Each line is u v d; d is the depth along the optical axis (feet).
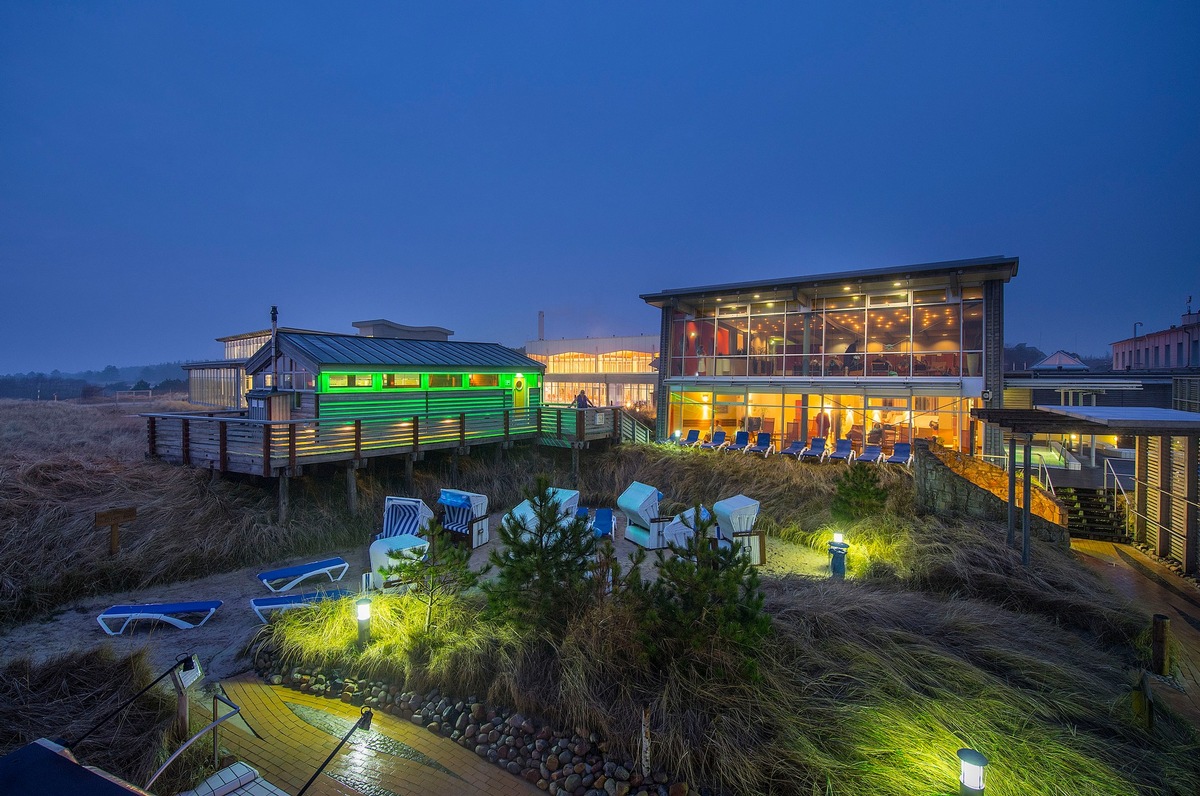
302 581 31.96
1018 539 35.47
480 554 37.52
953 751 16.44
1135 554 38.04
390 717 19.92
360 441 41.47
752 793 15.81
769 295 63.87
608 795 16.05
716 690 18.72
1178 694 21.13
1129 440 68.28
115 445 55.47
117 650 23.81
